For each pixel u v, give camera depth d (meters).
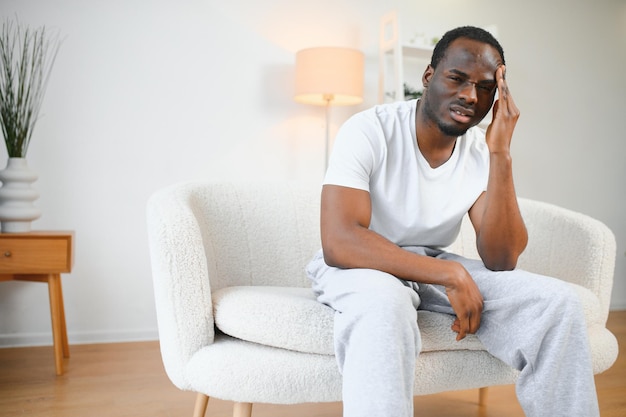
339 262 1.17
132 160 2.81
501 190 1.24
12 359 2.41
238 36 2.99
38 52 2.67
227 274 1.59
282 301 1.20
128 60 2.80
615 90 3.96
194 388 1.21
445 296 1.21
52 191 2.70
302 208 1.76
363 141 1.22
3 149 2.59
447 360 1.22
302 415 1.83
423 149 1.27
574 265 1.63
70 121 2.71
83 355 2.50
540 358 1.10
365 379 0.95
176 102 2.88
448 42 1.19
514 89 3.68
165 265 1.21
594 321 1.42
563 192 3.83
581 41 3.85
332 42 3.19
